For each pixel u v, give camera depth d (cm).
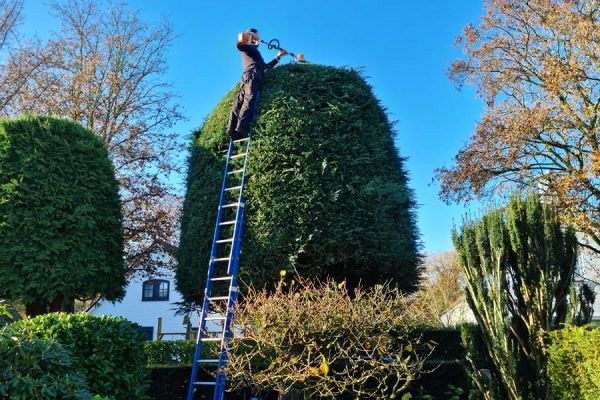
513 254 629
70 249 820
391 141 781
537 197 648
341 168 707
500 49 1664
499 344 596
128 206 1577
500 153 1605
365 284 726
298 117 727
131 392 612
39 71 1561
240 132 730
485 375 646
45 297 796
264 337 566
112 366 591
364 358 597
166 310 2731
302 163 705
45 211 812
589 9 1509
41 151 839
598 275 1712
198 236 755
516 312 623
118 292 888
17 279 777
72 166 860
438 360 809
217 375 609
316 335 572
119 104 1598
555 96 1487
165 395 776
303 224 684
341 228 681
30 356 429
